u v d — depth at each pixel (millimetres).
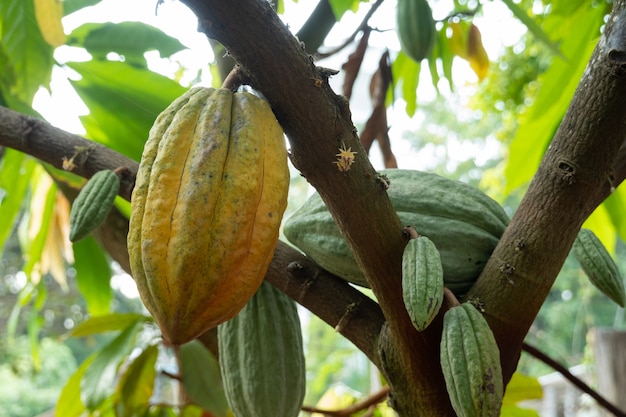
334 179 538
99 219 609
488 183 3092
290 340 709
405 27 973
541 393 1069
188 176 504
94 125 1069
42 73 1073
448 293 562
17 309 1415
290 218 733
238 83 549
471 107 2885
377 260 562
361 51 1125
